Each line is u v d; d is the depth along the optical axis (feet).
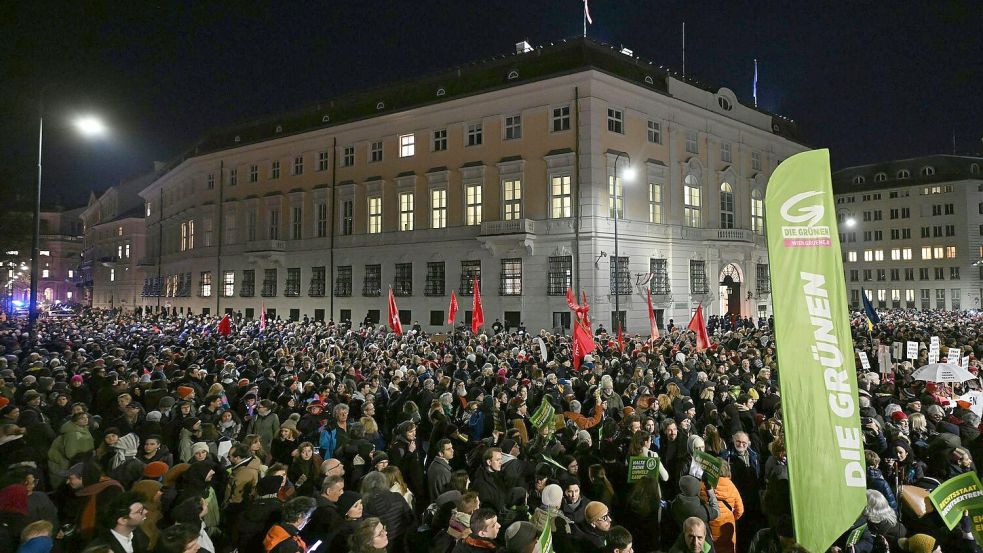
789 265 20.04
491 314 125.39
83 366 52.29
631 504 24.12
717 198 142.31
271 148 168.14
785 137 162.40
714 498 22.72
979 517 19.17
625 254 120.98
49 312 228.02
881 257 299.58
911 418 32.68
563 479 23.22
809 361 19.49
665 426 30.07
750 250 148.25
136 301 247.29
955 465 26.66
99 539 17.11
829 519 18.51
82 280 302.86
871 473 24.71
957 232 277.23
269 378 46.62
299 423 33.78
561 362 60.95
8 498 20.04
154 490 20.77
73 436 27.99
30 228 99.91
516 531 17.74
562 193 119.85
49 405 36.70
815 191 20.25
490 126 128.98
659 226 128.06
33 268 69.21
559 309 117.70
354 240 147.74
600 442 31.19
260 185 170.60
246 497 23.62
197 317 150.51
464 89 133.80
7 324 118.93
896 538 21.88
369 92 151.74
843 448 19.02
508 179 125.70
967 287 273.33
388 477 23.13
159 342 80.12
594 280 115.34
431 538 21.54
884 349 58.59
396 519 21.68
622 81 120.16
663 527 24.79
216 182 183.21
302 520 19.04
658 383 45.14
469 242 128.88
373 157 147.33
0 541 18.06
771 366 53.83
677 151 133.49
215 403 35.99
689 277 133.49
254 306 168.55
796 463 18.81
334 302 150.71
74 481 24.07
